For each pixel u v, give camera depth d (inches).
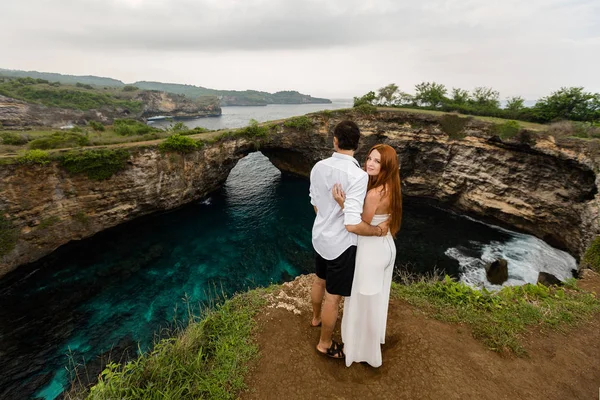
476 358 148.9
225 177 1327.5
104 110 4441.4
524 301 212.8
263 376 136.3
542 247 898.7
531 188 949.2
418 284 233.0
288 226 1064.2
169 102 6318.9
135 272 761.6
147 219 1050.7
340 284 130.3
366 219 123.0
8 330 563.8
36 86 4414.4
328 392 128.0
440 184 1217.4
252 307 188.7
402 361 142.7
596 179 749.3
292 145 1424.7
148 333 560.1
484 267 784.9
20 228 724.7
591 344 174.6
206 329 169.0
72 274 744.3
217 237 970.1
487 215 1072.8
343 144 118.6
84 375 467.2
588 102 1104.8
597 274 313.0
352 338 137.9
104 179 856.9
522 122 1141.7
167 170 991.0
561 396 133.6
